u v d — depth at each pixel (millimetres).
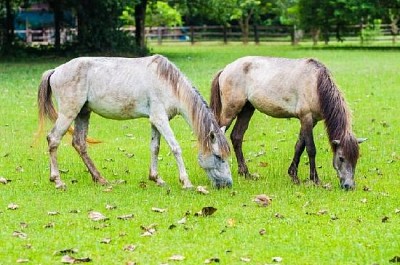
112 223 8445
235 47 45875
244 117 11367
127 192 9992
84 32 33938
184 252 7414
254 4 49938
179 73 10164
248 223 8445
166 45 49375
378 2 41188
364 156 12555
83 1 33562
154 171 10531
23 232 8070
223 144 10000
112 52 34062
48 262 7137
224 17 38688
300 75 10492
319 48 42344
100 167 11820
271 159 12531
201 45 49500
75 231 8125
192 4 37281
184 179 10164
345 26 44938
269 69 10820
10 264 7082
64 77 10406
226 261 7148
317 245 7625
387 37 50781
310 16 44312
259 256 7293
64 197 9695
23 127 15391
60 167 11750
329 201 9414
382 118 16344
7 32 33906
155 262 7117
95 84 10383
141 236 7926
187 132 15039
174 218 8641
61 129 10430
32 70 27047
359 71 25969
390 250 7418
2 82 22641
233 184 10492
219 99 11375
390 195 9797
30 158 12414
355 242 7695
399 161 12164
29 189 10188
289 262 7125
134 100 10312
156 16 53562
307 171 11562
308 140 10477
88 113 10758
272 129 15227
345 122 9977
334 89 10117
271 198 9570
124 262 7117
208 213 8766
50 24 46531
